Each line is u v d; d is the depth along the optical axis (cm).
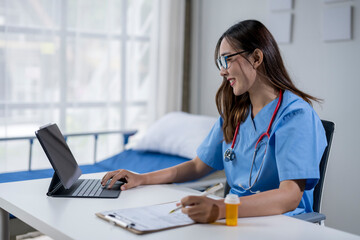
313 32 252
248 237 93
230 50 134
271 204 110
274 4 268
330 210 250
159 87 313
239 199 106
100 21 288
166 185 144
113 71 297
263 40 133
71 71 278
